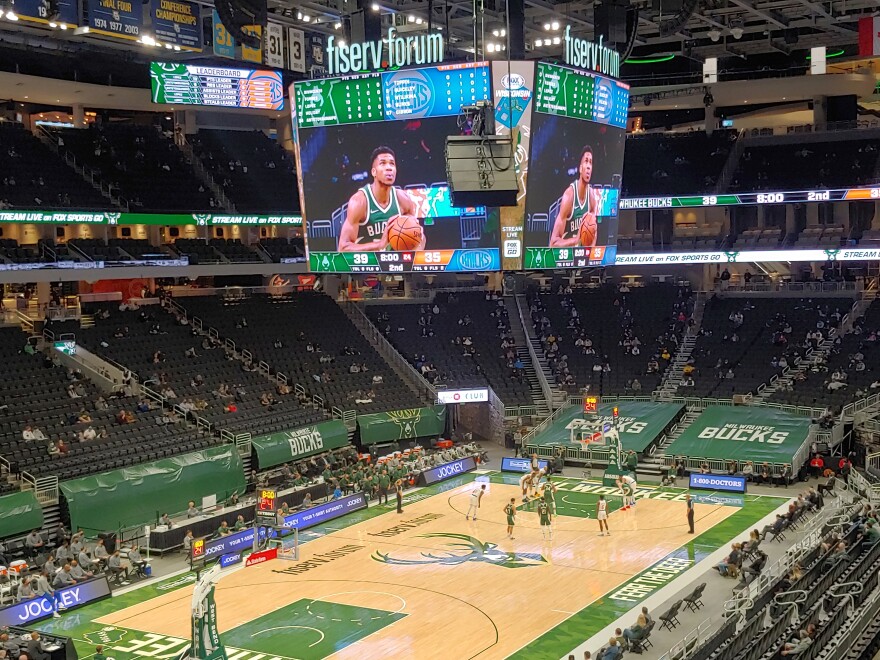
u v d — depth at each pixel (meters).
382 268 33.12
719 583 33.91
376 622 31.06
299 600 33.34
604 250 35.41
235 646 29.30
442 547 39.19
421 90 31.70
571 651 28.36
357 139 32.66
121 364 49.94
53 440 42.75
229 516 41.50
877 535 35.94
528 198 32.19
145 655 28.50
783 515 39.12
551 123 32.38
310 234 33.88
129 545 40.03
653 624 28.41
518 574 35.56
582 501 46.16
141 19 43.69
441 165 32.00
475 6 31.97
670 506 44.78
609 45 35.25
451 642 29.23
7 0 38.62
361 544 39.97
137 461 43.72
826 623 26.34
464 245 32.50
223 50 47.47
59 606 32.38
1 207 47.31
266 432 49.53
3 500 37.56
